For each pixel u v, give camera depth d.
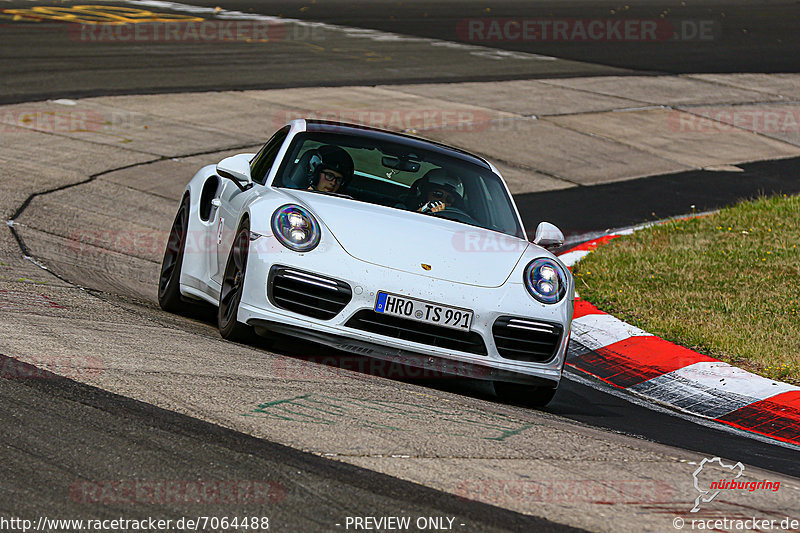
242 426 14.19
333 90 68.00
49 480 11.60
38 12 93.62
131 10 101.62
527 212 45.66
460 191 23.53
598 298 32.16
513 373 19.81
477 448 14.73
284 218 20.00
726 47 107.19
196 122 55.19
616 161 58.31
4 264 26.05
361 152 23.77
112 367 16.41
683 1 155.75
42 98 56.19
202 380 16.36
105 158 45.91
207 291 23.20
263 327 19.47
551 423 18.06
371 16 113.56
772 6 153.38
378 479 12.70
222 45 83.00
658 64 93.44
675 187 53.91
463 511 11.91
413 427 15.38
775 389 24.47
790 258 37.03
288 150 23.47
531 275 20.62
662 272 35.28
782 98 82.19
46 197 38.16
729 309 30.98
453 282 19.61
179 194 42.53
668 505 13.07
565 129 64.12
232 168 23.00
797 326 29.45
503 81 78.00
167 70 69.12
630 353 27.39
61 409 14.05
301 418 14.91
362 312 19.12
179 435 13.51
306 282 19.19
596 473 14.30
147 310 24.11
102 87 61.12
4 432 12.93
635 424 20.81
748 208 46.50
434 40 98.00
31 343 17.30
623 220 45.84
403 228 20.80
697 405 24.00
